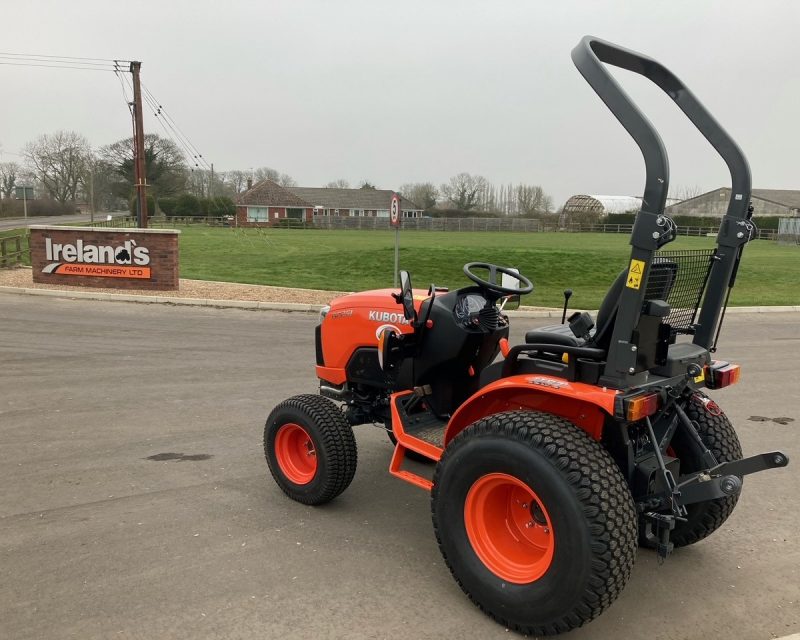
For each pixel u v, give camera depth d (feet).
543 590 9.24
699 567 11.86
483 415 11.28
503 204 298.97
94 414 20.56
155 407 21.40
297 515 13.74
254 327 36.99
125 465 16.37
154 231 48.42
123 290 48.91
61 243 49.75
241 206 258.37
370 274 66.13
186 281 55.88
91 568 11.35
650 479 10.34
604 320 9.88
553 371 10.27
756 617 10.27
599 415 10.14
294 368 27.22
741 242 10.92
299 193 286.87
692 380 10.93
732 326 40.88
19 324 36.27
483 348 13.17
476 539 10.28
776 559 12.18
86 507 13.89
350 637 9.55
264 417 20.49
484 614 10.21
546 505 9.17
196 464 16.52
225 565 11.56
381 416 14.89
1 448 17.43
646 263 8.98
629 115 9.00
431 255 77.61
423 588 10.98
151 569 11.36
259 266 72.18
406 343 13.25
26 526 12.94
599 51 10.64
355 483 15.60
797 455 17.81
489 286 12.72
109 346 31.12
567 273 68.39
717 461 11.50
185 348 30.99
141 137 76.95
